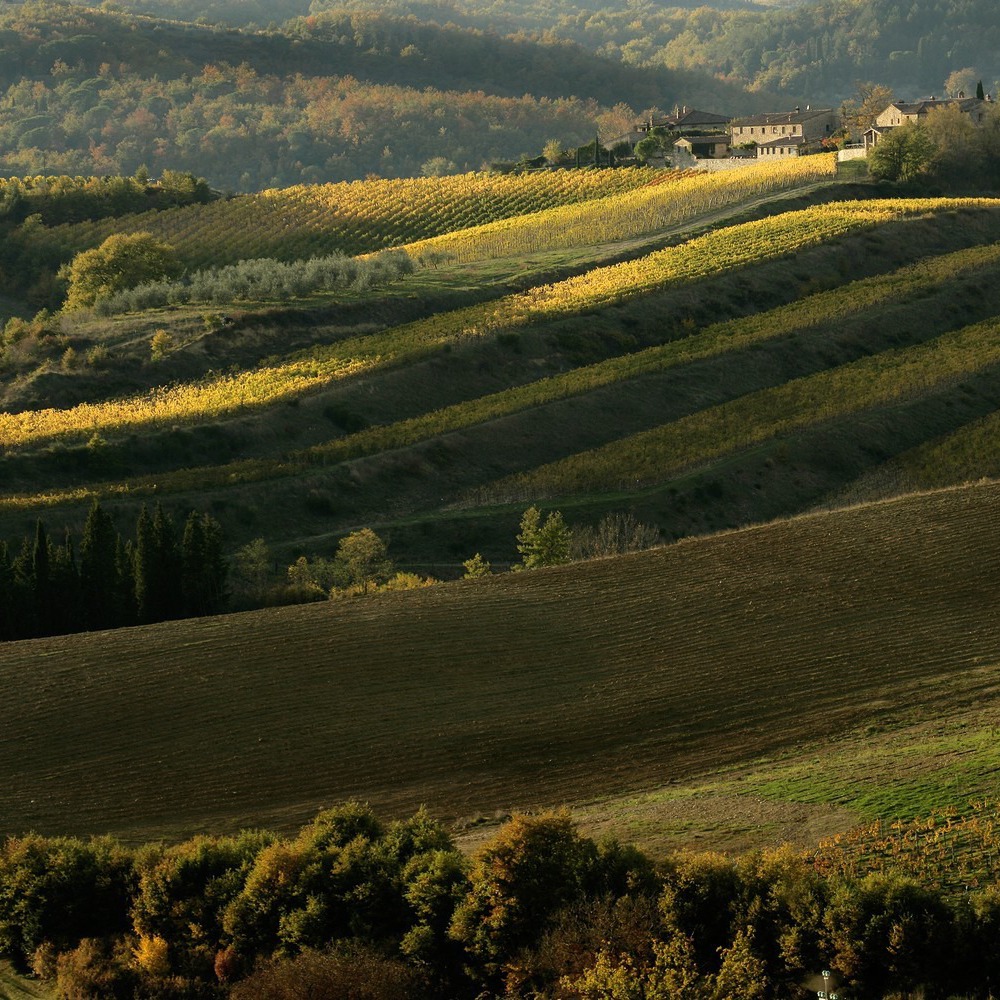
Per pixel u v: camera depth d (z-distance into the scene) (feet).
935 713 309.63
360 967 223.10
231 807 306.14
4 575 494.18
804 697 330.54
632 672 355.56
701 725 323.57
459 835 276.82
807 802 259.19
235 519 652.48
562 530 526.98
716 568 418.92
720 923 215.31
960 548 410.11
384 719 339.36
